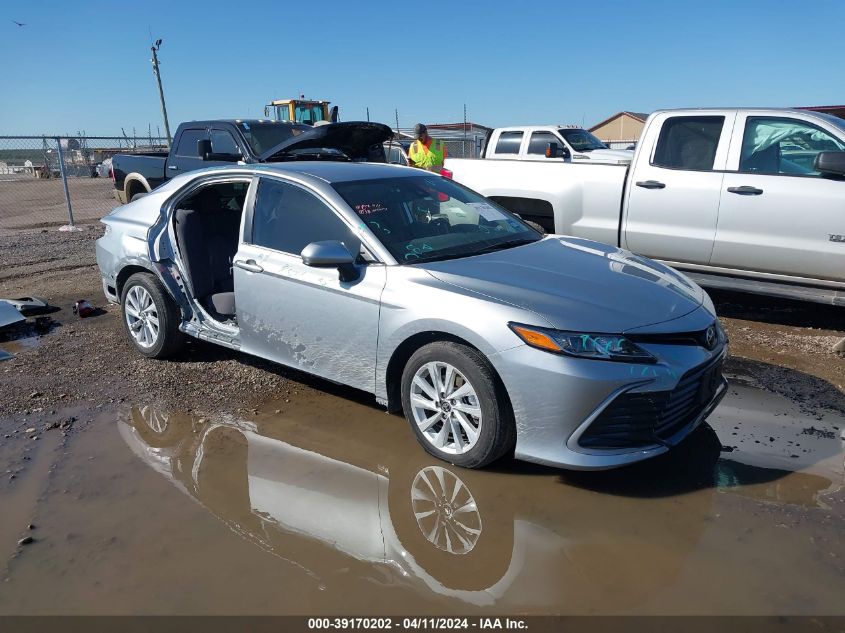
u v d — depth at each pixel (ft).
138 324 17.02
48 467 11.76
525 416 10.48
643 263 13.56
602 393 10.09
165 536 9.73
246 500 10.68
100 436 12.96
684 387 10.80
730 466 11.50
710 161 19.86
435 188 15.21
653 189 20.58
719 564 8.89
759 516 9.98
